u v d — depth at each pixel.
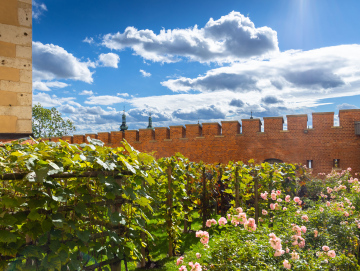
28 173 2.59
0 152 3.35
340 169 13.65
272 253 3.82
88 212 3.23
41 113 29.92
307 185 10.43
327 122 14.16
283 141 14.87
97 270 3.39
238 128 16.05
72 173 3.03
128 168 3.30
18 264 2.69
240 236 4.04
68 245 2.86
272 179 8.35
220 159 16.05
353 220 6.00
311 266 3.70
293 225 4.78
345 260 4.17
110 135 19.05
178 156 8.29
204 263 3.56
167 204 5.96
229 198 9.18
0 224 2.44
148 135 17.88
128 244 3.75
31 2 7.12
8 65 6.71
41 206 2.66
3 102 6.62
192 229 8.08
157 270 5.06
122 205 3.97
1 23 6.64
